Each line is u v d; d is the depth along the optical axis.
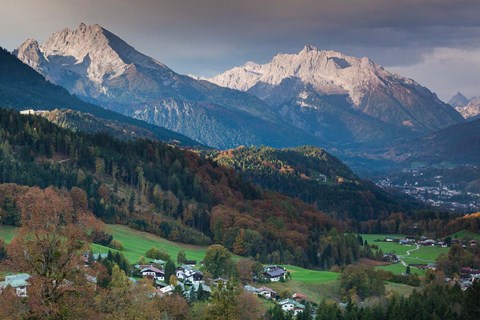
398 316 143.75
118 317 77.50
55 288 54.78
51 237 57.19
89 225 59.94
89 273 58.78
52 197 58.47
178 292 139.62
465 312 144.75
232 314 88.62
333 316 143.50
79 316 55.19
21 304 54.12
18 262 55.34
